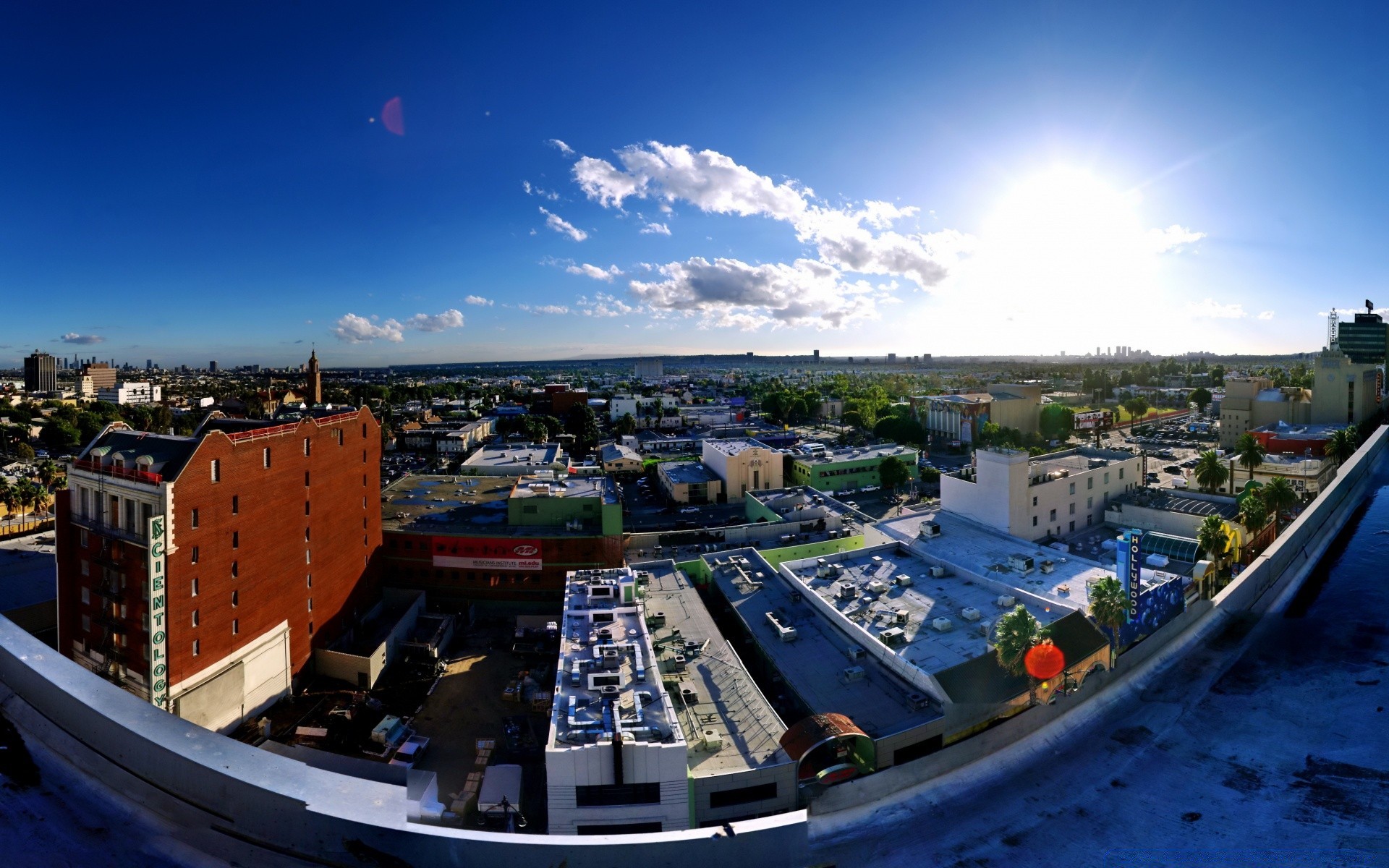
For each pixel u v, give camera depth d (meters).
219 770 11.65
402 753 60.31
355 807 11.46
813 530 100.19
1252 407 198.75
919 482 166.00
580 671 54.06
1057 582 72.12
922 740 49.50
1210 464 116.75
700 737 48.38
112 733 12.48
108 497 60.84
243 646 64.88
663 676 56.88
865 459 155.75
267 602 67.81
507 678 74.81
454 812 52.72
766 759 47.22
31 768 12.50
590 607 65.94
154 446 62.41
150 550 55.78
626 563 89.44
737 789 45.47
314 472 75.25
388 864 11.05
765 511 108.31
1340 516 102.75
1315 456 148.75
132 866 10.72
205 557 60.62
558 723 47.31
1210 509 93.25
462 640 83.75
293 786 11.63
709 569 79.38
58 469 150.25
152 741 12.11
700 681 56.53
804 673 57.41
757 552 84.62
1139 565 62.22
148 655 56.38
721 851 12.66
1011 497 87.44
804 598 71.31
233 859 11.11
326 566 77.50
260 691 66.94
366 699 70.00
